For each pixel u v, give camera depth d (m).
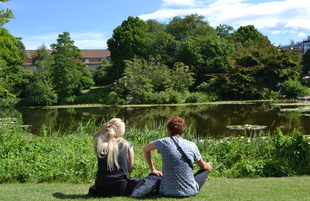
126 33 49.88
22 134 11.99
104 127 4.30
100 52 92.44
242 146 8.91
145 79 41.06
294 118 19.80
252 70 39.84
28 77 44.12
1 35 14.29
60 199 4.36
